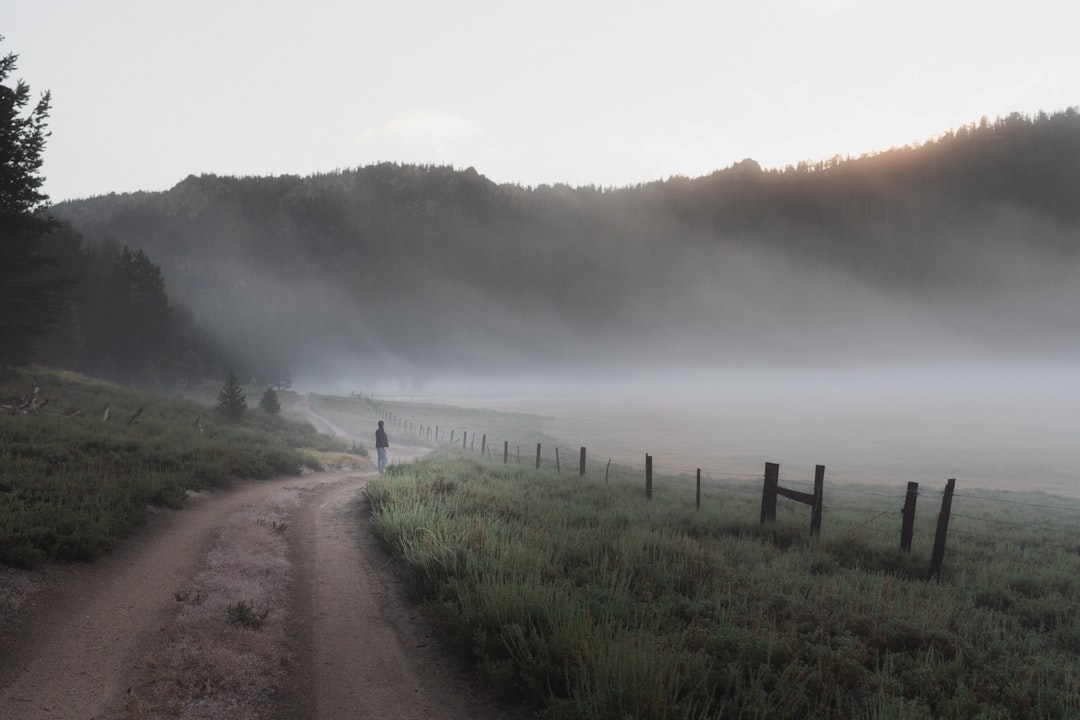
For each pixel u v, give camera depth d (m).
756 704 5.06
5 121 29.69
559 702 5.12
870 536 13.57
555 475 23.25
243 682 5.82
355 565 10.20
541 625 6.43
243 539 10.91
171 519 11.74
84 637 6.31
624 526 13.48
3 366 32.06
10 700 5.03
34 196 31.25
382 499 14.38
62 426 17.69
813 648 6.25
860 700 5.37
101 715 4.97
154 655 6.09
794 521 14.64
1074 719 5.05
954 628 7.61
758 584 8.73
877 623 7.28
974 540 15.09
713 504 18.38
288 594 8.50
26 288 32.12
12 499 9.59
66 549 8.38
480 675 5.99
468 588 7.75
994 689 5.68
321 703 5.60
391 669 6.34
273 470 20.81
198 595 7.73
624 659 5.38
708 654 6.13
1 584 7.07
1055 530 18.77
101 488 11.49
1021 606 8.96
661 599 7.67
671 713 4.80
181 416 31.86
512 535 10.70
